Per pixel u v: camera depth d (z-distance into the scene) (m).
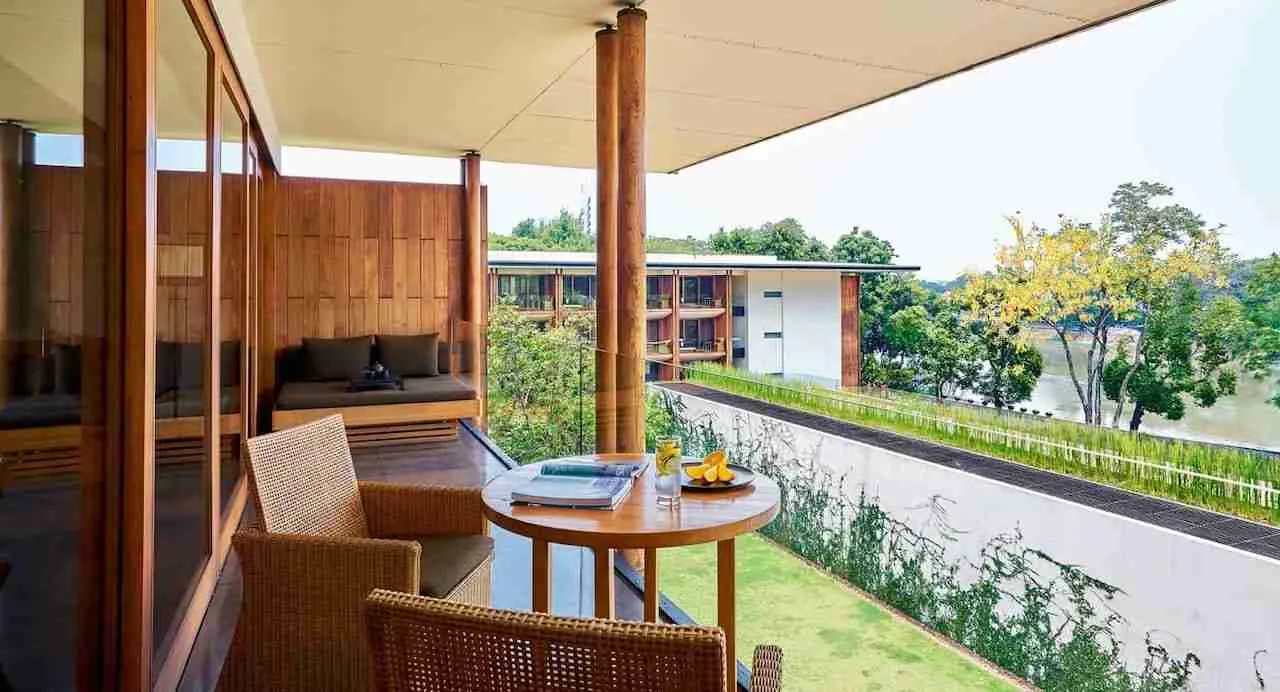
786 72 4.56
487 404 5.69
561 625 0.89
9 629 1.22
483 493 1.88
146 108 1.85
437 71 4.47
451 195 7.32
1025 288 12.11
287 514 1.98
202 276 2.71
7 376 1.18
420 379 6.73
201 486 2.69
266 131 5.14
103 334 1.70
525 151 7.09
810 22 3.73
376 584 1.78
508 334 5.07
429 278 7.25
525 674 0.91
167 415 2.13
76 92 1.50
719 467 1.92
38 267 1.32
